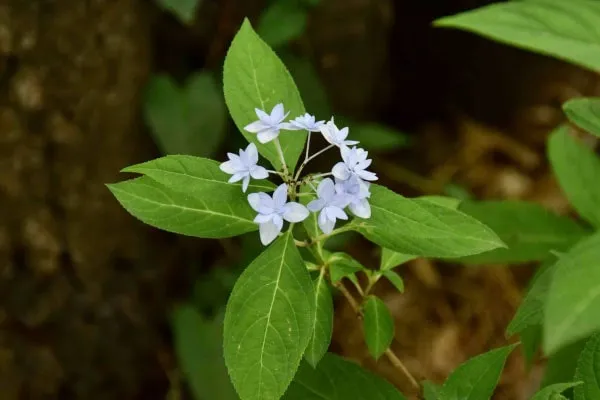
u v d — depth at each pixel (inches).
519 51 85.2
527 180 81.7
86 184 54.0
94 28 50.1
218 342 57.1
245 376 34.1
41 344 56.1
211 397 54.8
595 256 30.5
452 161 83.7
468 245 34.4
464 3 82.1
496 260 42.2
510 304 71.8
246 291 34.6
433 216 34.5
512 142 84.9
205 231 35.7
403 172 79.9
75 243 55.0
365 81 75.4
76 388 58.9
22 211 52.2
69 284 55.9
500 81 87.0
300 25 58.2
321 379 37.5
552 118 85.5
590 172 42.7
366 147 68.4
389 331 36.7
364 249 72.4
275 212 34.3
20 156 50.8
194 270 63.1
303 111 36.6
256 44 36.7
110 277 57.9
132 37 53.2
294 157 36.2
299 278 34.6
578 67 87.1
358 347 68.1
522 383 65.1
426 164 83.7
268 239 34.3
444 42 85.7
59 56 49.4
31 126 50.5
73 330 57.0
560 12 34.6
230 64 36.6
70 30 49.2
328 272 36.7
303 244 36.0
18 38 47.7
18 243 52.9
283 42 57.9
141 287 59.8
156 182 35.8
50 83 49.9
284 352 34.2
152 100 56.0
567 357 39.0
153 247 59.9
